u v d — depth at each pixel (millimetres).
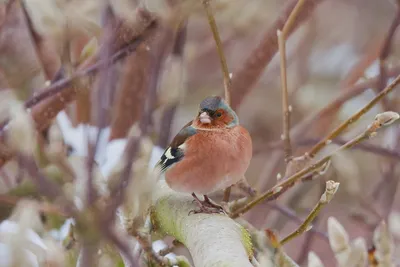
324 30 17203
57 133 5531
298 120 15719
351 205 12711
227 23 10070
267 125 16297
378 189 11195
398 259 8797
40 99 7152
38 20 6195
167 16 5504
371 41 17078
